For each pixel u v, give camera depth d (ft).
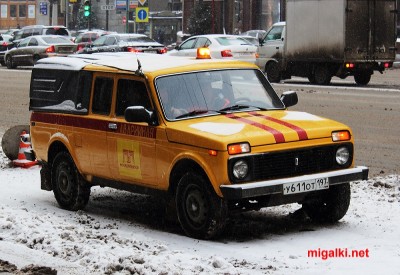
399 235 29.07
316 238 28.89
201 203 28.78
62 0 307.58
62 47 140.97
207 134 28.63
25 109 76.07
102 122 32.78
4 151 46.91
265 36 104.17
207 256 26.35
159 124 30.40
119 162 32.22
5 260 25.58
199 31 199.21
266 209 34.24
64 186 35.04
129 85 32.07
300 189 28.78
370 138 53.57
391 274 23.89
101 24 304.71
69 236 28.32
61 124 34.94
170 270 23.73
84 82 34.01
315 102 74.13
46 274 23.79
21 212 33.04
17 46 145.07
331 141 29.89
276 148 28.66
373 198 35.42
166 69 31.63
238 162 28.02
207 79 31.99
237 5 233.96
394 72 127.03
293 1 99.91
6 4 370.12
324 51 96.58
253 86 32.83
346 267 24.73
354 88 90.48
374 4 95.86
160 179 30.50
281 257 26.18
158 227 31.50
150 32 271.49
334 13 95.14
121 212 34.50
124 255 25.14
